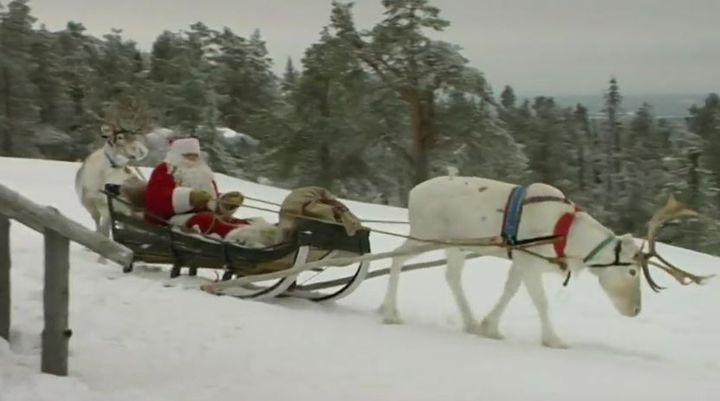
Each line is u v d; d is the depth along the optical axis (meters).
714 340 10.30
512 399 6.25
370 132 36.72
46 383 5.77
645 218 48.44
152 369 6.46
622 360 8.43
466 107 35.09
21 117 54.16
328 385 6.34
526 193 9.22
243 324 8.10
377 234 18.38
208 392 6.01
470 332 9.55
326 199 9.91
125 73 63.06
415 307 11.05
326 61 36.47
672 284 14.43
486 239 9.19
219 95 57.38
